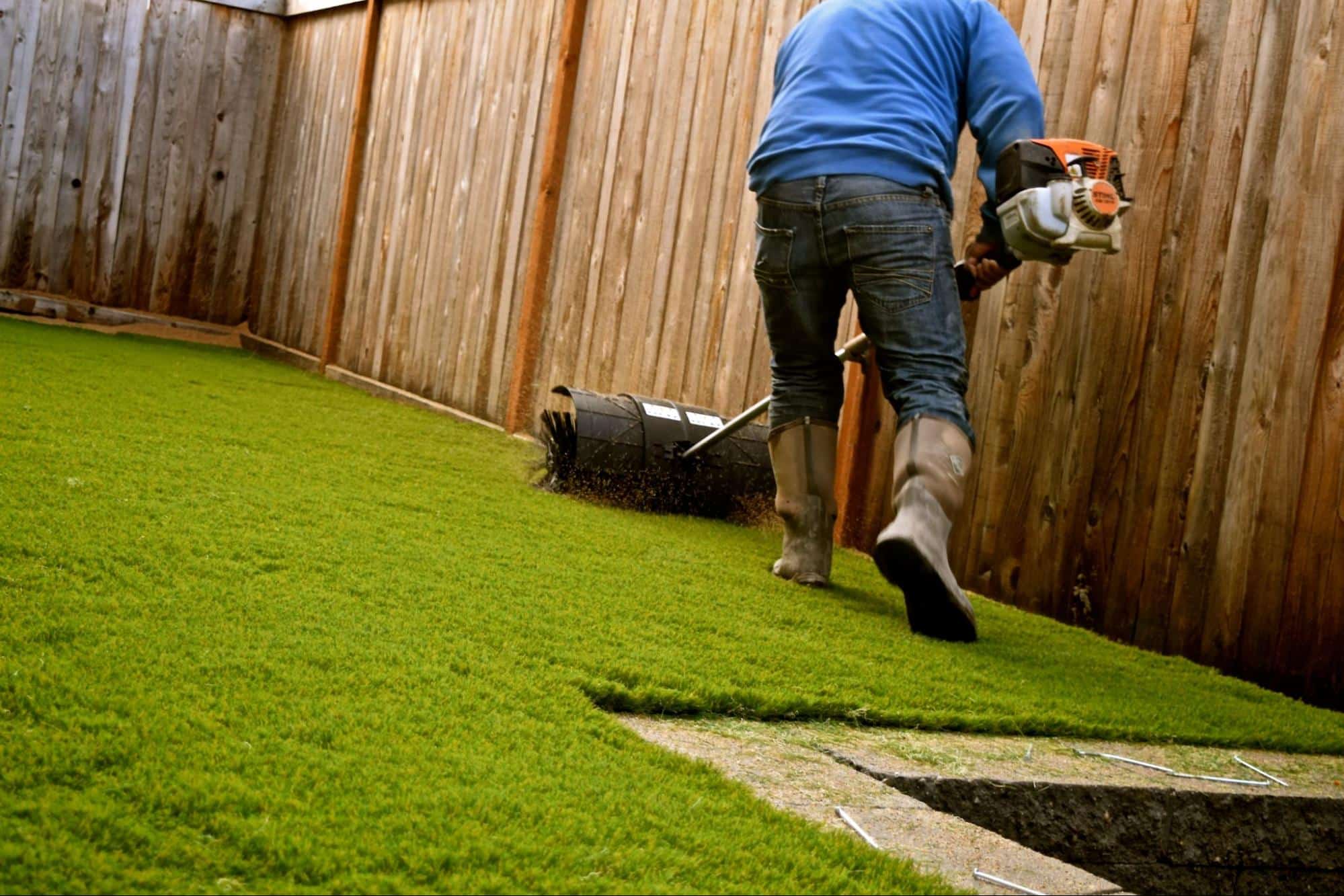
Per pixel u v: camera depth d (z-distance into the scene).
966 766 2.03
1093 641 3.45
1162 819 2.07
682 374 5.36
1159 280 3.57
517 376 6.43
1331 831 2.20
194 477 3.56
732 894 1.39
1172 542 3.47
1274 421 3.23
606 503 4.52
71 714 1.64
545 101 6.56
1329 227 3.16
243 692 1.82
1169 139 3.59
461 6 7.48
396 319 7.85
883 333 3.25
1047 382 3.88
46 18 9.01
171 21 9.36
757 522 4.66
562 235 6.35
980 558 4.07
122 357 7.05
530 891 1.32
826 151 3.32
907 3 3.42
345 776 1.56
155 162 9.44
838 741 2.09
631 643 2.47
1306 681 3.11
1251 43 3.39
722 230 5.20
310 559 2.79
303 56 9.40
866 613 3.26
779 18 4.98
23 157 9.04
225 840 1.36
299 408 6.09
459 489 4.25
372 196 8.27
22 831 1.31
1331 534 3.08
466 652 2.20
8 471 3.19
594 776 1.69
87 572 2.38
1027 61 3.41
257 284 9.74
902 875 1.49
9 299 8.94
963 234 4.25
